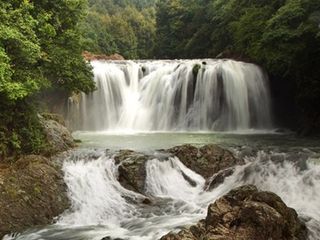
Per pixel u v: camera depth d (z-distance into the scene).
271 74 27.70
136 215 12.61
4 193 11.95
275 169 14.41
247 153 16.34
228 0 38.69
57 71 17.42
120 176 14.46
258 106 28.25
